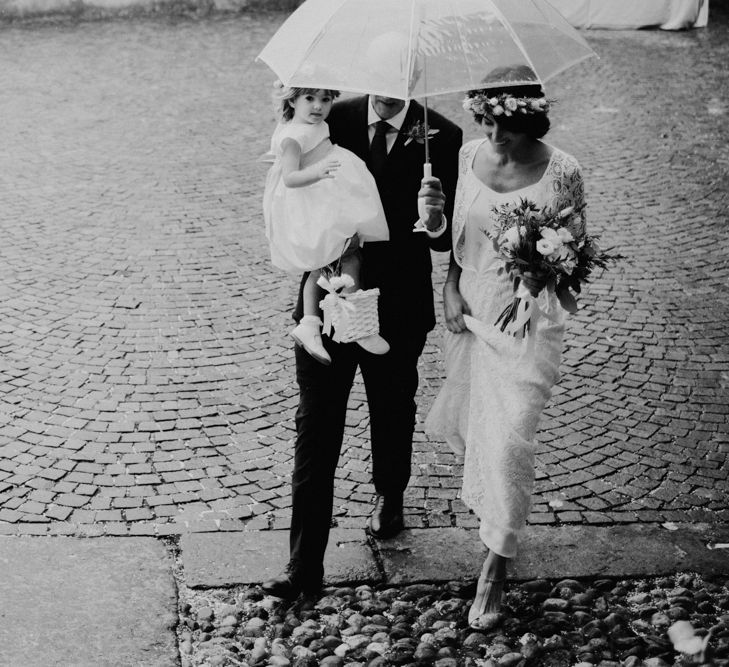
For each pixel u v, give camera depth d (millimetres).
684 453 5078
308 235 3799
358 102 3912
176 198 8414
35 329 6137
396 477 4270
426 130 3621
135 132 10047
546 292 3752
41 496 4508
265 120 10539
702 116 10875
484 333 3865
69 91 11352
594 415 5398
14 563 4012
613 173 9172
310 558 3869
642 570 4191
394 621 3840
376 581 4090
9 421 5113
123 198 8367
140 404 5352
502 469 3748
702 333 6363
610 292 6867
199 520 4410
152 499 4543
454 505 4621
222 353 5949
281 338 6160
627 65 12906
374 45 3510
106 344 5988
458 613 3912
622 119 10734
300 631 3742
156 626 3736
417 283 4035
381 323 4004
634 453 5062
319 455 3848
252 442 5059
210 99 11203
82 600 3840
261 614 3855
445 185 3943
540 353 3799
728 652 3670
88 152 9445
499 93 3598
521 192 3750
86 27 14453
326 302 3785
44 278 6859
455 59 3508
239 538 4285
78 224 7809
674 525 4512
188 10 15453
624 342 6207
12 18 14703
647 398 5590
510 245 3609
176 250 7395
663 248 7629
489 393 3838
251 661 3590
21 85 11516
